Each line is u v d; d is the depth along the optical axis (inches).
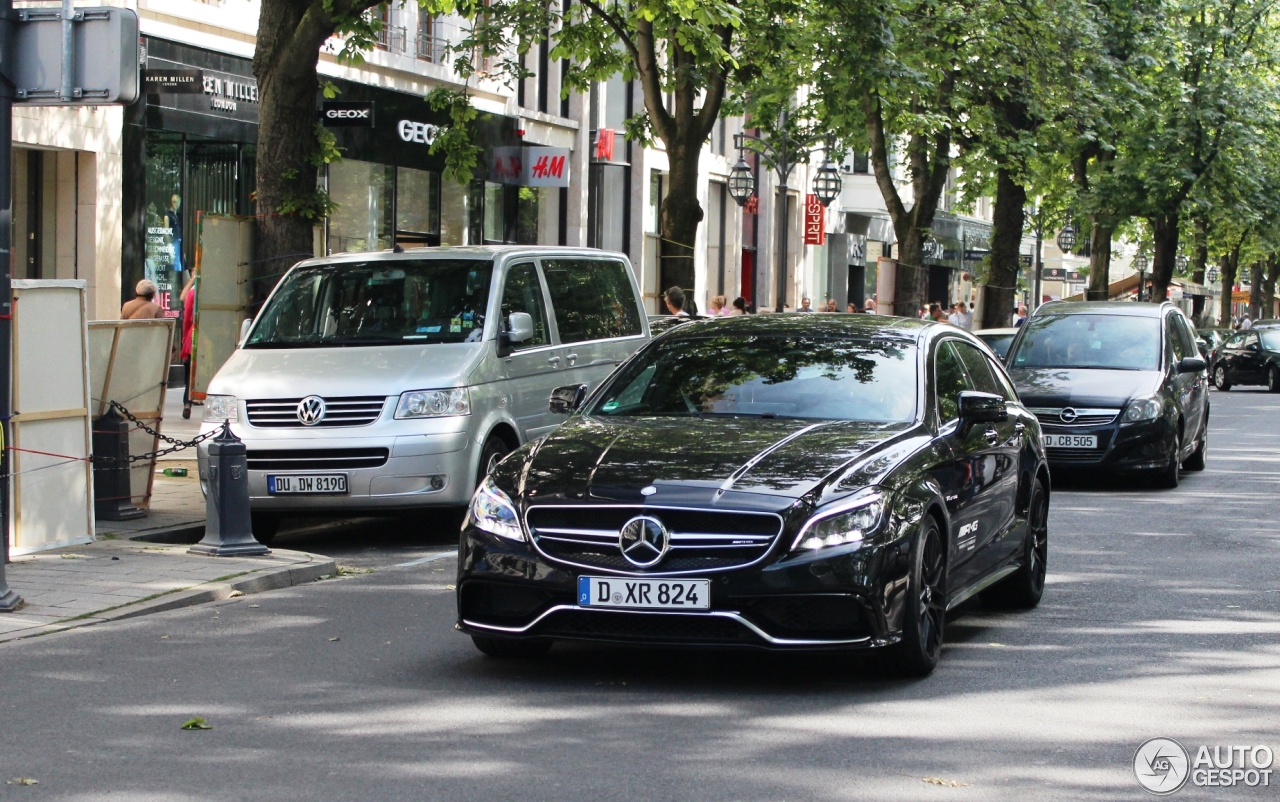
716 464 311.1
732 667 330.0
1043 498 428.1
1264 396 1695.4
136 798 231.3
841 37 1073.5
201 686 309.7
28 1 711.7
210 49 1045.2
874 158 1336.1
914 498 314.3
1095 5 1428.4
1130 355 759.7
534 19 1015.6
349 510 509.0
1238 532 571.5
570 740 267.0
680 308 944.3
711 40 802.2
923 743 267.9
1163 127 1760.6
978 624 388.8
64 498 482.9
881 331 381.4
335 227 1199.6
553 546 304.8
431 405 507.5
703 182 1898.4
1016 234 1539.1
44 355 473.4
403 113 1262.3
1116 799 237.6
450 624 379.6
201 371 677.9
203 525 539.5
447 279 554.3
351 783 239.5
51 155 947.3
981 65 1328.7
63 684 311.9
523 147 1379.2
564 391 390.3
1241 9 1845.5
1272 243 2434.8
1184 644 362.9
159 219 1020.5
